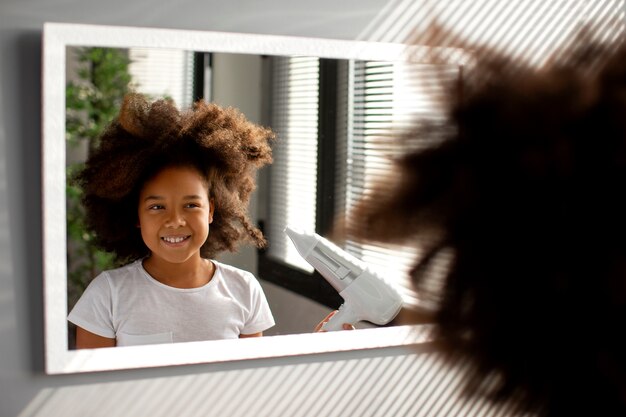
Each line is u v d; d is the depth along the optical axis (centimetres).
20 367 124
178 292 127
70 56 117
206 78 124
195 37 123
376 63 134
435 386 151
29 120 121
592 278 22
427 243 23
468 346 24
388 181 24
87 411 128
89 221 121
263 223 129
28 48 120
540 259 22
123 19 124
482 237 23
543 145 22
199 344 129
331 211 132
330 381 142
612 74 22
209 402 134
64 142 118
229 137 126
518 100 23
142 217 123
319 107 131
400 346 146
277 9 132
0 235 121
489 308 23
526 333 23
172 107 122
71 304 121
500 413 24
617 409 22
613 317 22
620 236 22
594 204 22
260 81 127
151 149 122
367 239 24
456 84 24
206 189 125
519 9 148
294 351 134
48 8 120
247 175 127
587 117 22
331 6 135
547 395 23
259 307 131
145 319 126
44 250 119
